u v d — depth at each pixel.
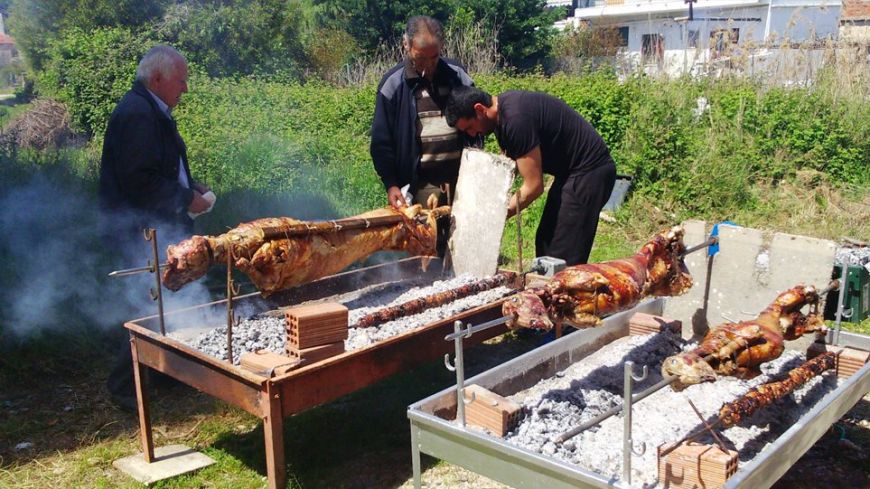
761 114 10.27
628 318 4.37
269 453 3.11
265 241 3.81
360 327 3.72
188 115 12.70
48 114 15.80
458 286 4.47
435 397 3.00
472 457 2.72
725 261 4.27
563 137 4.73
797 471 3.77
